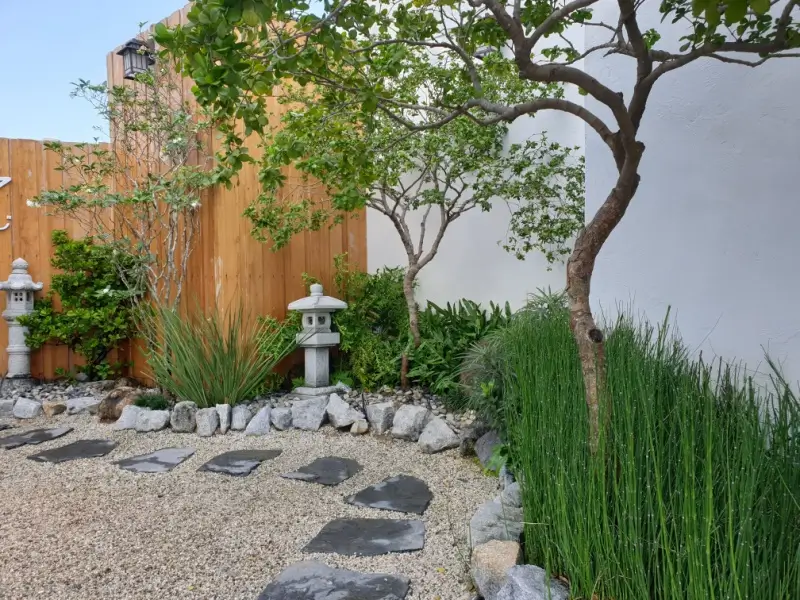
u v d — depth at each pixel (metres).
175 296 5.23
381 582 2.03
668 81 2.52
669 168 2.53
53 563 2.23
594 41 2.78
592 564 1.66
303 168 3.29
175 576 2.12
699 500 1.44
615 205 1.75
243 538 2.45
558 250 4.40
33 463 3.51
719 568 1.39
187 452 3.70
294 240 5.27
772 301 2.27
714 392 1.80
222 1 1.20
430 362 4.43
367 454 3.64
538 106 1.85
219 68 1.32
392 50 2.24
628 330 2.24
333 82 2.07
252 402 4.58
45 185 5.43
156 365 4.55
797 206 2.21
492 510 2.31
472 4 1.58
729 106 2.37
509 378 2.59
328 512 2.73
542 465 1.95
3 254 5.29
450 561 2.21
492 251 4.94
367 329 5.09
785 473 1.46
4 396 4.95
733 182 2.36
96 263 5.37
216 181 2.03
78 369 5.55
